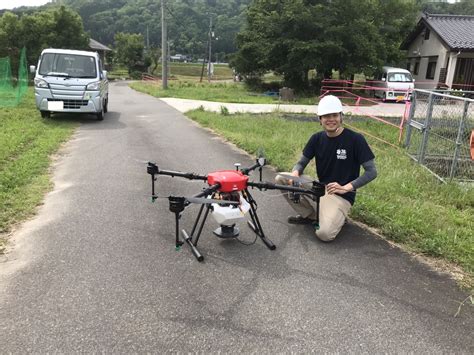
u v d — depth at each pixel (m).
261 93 25.22
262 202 5.24
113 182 5.90
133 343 2.67
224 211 3.72
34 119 11.19
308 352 2.63
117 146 8.37
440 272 3.65
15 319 2.86
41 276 3.40
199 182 5.98
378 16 26.45
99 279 3.38
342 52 23.31
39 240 4.03
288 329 2.84
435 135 7.42
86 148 8.11
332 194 4.16
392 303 3.17
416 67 26.22
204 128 11.02
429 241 4.05
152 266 3.61
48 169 6.53
